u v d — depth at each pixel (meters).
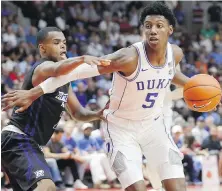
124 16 20.58
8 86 13.69
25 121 4.76
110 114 4.82
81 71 4.45
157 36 4.40
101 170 10.92
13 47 15.73
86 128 11.27
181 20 21.34
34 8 18.16
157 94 4.62
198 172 11.91
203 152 12.05
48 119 4.79
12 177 4.75
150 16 4.47
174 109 14.89
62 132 10.61
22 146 4.71
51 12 18.17
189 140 12.16
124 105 4.66
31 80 4.73
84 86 14.44
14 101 4.47
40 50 4.96
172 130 12.05
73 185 10.87
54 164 10.36
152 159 4.77
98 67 4.43
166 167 4.64
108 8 20.66
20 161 4.66
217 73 18.08
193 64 19.14
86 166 10.98
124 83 4.56
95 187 10.91
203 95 4.74
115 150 4.65
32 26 17.39
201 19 21.73
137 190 4.44
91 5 19.95
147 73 4.47
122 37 19.03
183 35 20.28
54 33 4.90
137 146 4.74
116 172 4.62
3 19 16.52
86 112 5.15
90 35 18.81
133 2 21.17
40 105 4.73
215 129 12.27
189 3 21.88
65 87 4.89
